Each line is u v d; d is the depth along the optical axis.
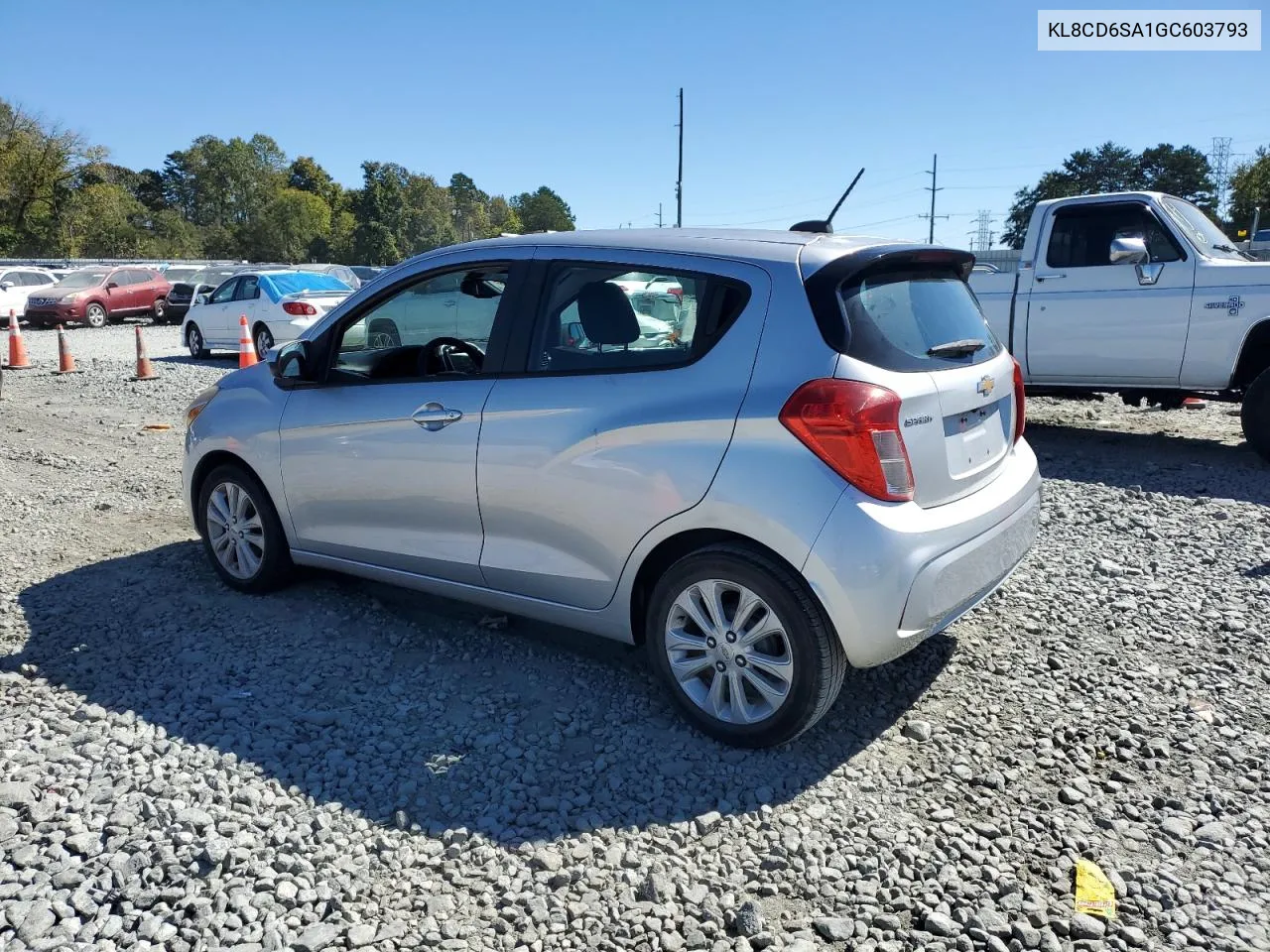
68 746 3.49
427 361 4.34
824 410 3.17
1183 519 6.29
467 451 3.96
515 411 3.83
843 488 3.16
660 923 2.66
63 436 9.66
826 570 3.14
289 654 4.30
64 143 67.25
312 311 16.62
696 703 3.57
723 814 3.14
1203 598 4.93
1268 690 3.97
